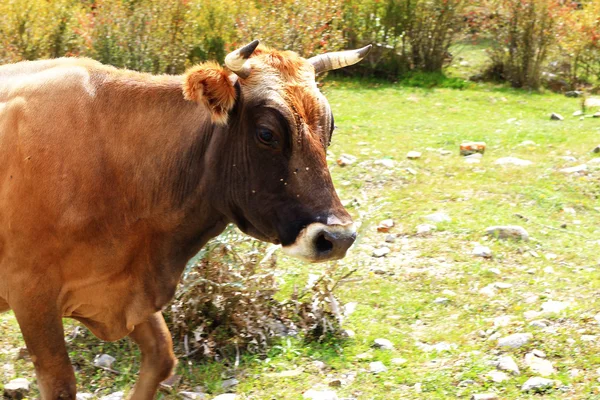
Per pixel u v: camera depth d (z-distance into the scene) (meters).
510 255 8.28
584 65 16.97
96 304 5.05
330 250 4.55
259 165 4.66
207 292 6.48
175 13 13.95
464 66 18.38
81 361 6.33
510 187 10.16
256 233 4.89
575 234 8.85
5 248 4.86
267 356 6.42
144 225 4.96
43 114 4.88
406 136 12.71
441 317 7.10
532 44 16.73
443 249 8.41
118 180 4.89
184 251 5.09
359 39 17.45
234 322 6.54
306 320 6.79
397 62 17.47
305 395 5.86
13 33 13.62
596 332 6.50
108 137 4.90
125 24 13.51
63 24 14.03
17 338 6.71
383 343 6.59
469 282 7.69
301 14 13.25
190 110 4.92
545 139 12.30
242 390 5.96
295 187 4.61
